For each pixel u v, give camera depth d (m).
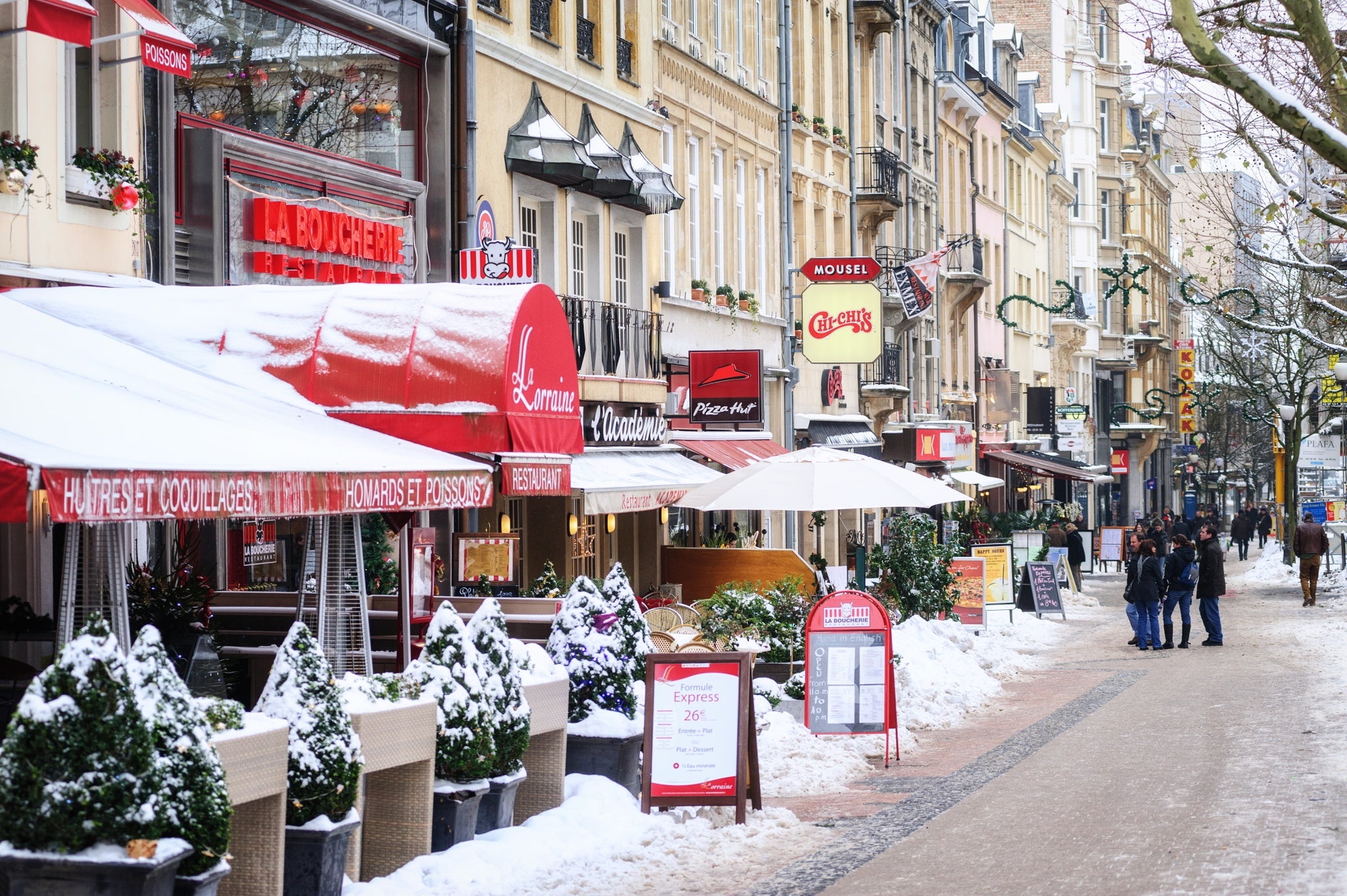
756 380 26.83
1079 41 80.12
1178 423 99.31
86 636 7.35
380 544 17.11
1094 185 80.94
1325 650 25.66
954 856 10.50
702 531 30.30
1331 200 23.61
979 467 54.66
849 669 15.05
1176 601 28.05
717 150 30.98
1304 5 14.51
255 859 8.41
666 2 28.61
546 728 11.40
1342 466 63.78
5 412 8.46
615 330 24.45
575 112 24.45
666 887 9.80
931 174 48.75
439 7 20.59
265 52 17.42
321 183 18.23
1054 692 21.02
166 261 15.39
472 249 19.73
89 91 14.38
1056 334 72.38
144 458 8.16
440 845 10.12
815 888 9.69
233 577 16.41
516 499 23.72
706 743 11.83
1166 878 9.52
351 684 9.50
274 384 12.54
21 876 7.26
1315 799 12.13
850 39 39.91
